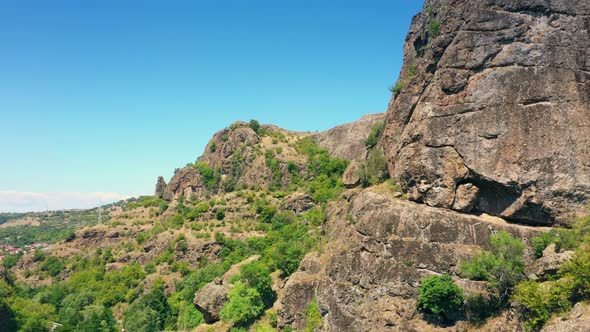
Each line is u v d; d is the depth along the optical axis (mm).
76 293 117000
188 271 118125
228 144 170750
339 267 52000
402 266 46219
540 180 44406
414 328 42625
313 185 128750
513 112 46250
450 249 44969
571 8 47250
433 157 49375
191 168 168250
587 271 32562
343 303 49188
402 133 56312
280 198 138500
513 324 37344
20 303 101938
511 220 46656
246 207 139750
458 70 49500
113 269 130625
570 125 44625
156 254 130375
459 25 51688
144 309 102000
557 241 39906
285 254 75375
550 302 34281
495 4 49250
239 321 66312
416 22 67938
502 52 48094
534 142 45031
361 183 64062
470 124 47906
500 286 40156
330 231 66062
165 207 159250
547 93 45656
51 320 101312
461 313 41500
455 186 48375
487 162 46406
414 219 47781
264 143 168500
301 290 58375
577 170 43688
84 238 149250
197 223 137875
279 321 58938
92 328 93125
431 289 41844
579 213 43156
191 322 87250
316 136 171125
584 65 46031
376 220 50406
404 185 52375
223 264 106938
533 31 47594
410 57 68000
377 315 45188
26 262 145625
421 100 52719
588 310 31562
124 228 151250
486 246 44219
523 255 42531
